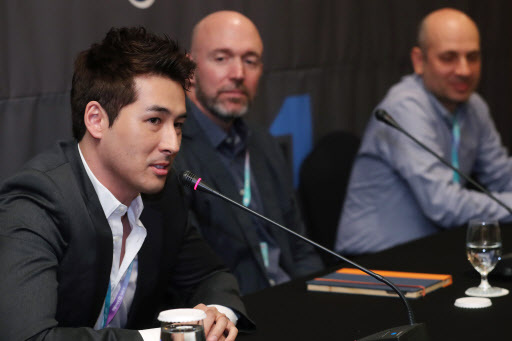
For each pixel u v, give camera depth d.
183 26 7.57
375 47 9.61
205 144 5.93
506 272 4.46
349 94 9.33
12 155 6.46
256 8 8.27
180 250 4.36
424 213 7.39
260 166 6.33
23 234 3.31
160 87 3.50
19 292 3.14
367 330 3.51
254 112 8.33
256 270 5.83
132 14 7.15
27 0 6.48
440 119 7.76
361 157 7.98
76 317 3.63
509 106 11.40
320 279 4.53
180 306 4.52
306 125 8.86
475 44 7.68
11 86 6.42
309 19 8.83
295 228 6.47
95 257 3.57
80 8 6.80
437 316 3.70
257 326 3.68
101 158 3.63
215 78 6.20
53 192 3.48
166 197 4.16
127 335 3.17
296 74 8.73
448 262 5.07
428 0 10.21
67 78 6.77
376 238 7.74
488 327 3.47
